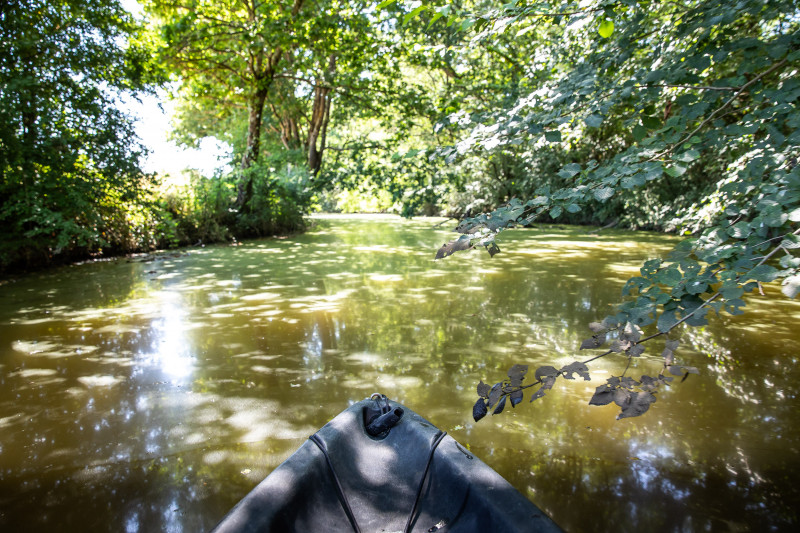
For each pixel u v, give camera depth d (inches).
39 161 313.7
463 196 756.0
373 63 509.4
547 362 159.0
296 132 797.9
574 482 94.8
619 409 126.3
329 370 153.0
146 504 89.4
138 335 188.7
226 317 213.0
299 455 64.2
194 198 491.5
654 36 94.4
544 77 168.6
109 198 370.6
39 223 318.3
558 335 186.2
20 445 110.6
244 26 503.2
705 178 514.3
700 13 74.4
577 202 63.2
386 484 65.4
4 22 307.0
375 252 424.8
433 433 69.5
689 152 61.4
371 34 510.6
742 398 132.2
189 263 362.0
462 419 120.4
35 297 252.2
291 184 612.1
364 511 62.1
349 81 539.8
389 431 72.7
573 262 362.6
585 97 76.4
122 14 369.7
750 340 181.2
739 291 53.0
